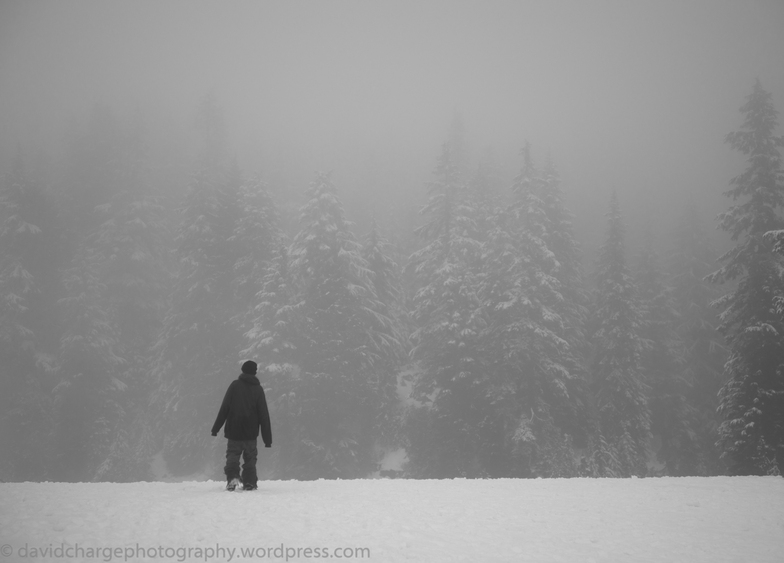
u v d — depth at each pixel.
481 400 36.44
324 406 35.66
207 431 39.19
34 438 36.81
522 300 35.75
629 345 38.69
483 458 35.44
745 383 28.56
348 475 35.41
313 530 5.05
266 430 8.00
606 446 35.78
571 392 38.97
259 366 34.94
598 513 6.64
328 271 38.25
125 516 5.43
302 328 37.31
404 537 4.95
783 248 24.08
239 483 8.04
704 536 5.50
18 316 39.31
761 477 11.66
